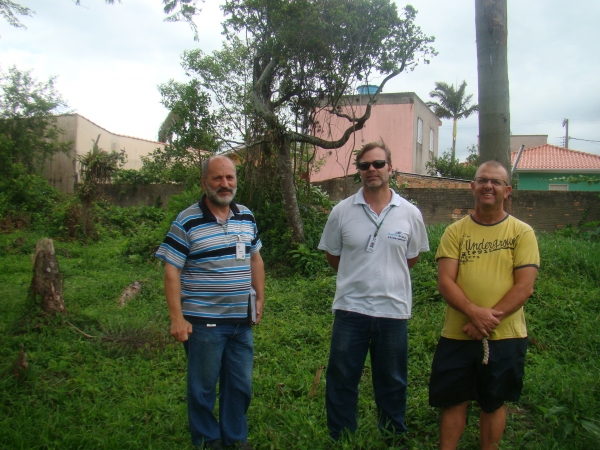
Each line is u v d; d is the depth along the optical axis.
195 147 14.23
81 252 12.05
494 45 5.77
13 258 11.13
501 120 5.81
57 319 5.85
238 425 3.31
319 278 8.30
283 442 3.37
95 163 14.48
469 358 3.03
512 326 2.97
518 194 12.61
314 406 3.90
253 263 3.50
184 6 7.29
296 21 8.66
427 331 5.46
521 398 3.87
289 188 9.74
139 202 19.70
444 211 13.49
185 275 3.26
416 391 4.13
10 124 19.80
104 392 4.18
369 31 8.83
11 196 16.81
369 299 3.26
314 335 5.61
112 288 8.13
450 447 3.08
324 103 11.67
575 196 12.27
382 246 3.29
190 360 3.22
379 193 3.38
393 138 24.36
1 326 5.82
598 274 6.81
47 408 3.83
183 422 3.65
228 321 3.22
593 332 5.14
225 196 3.21
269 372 4.59
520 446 3.24
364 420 3.59
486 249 3.06
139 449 3.28
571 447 3.13
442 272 3.15
